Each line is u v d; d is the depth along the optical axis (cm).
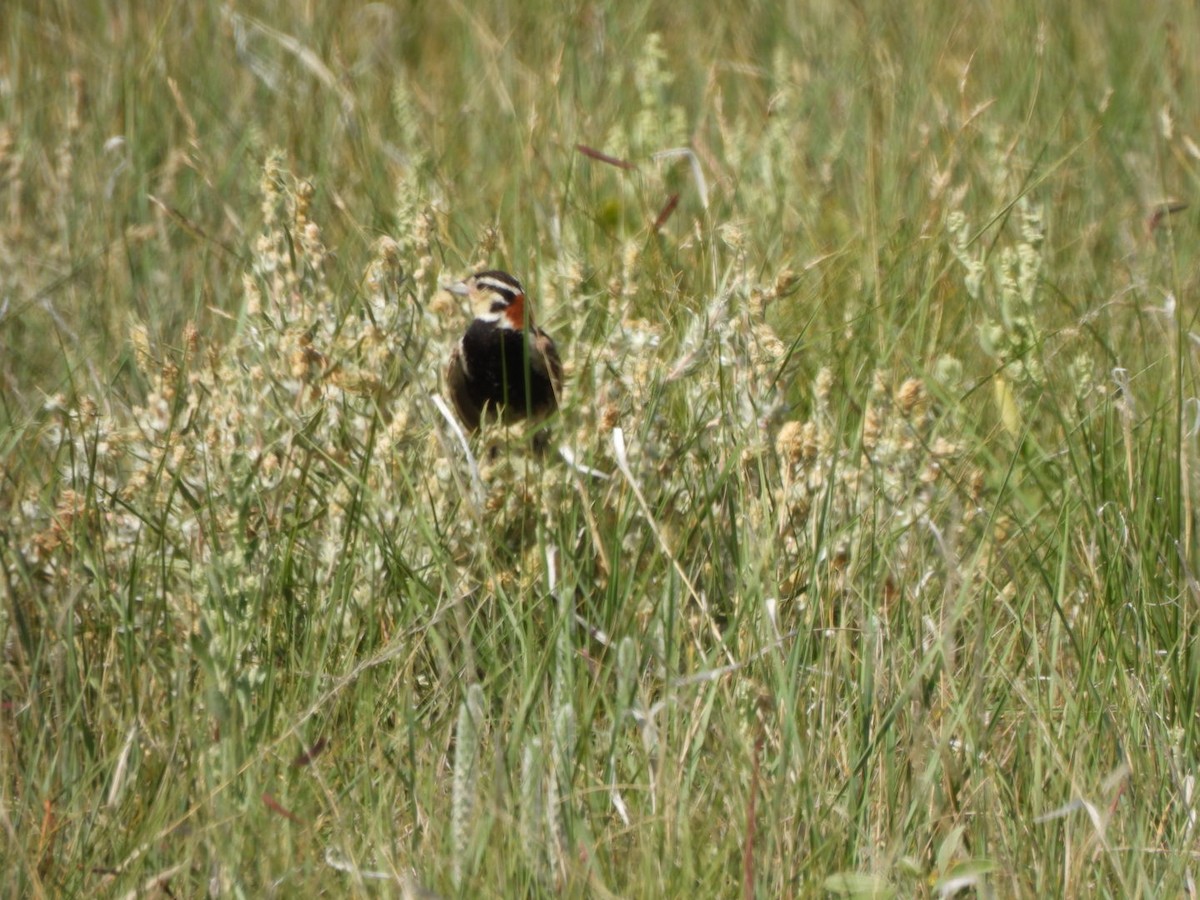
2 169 1353
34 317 1208
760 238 1298
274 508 877
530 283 1148
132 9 1758
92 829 703
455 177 1421
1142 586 870
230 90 1593
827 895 688
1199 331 1192
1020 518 977
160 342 1088
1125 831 731
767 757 759
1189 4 1852
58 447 941
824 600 848
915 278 1202
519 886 667
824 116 1611
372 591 826
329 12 1775
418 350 978
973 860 678
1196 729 809
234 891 662
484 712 762
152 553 856
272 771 725
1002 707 795
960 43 1780
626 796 740
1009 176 1379
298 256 970
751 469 923
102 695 771
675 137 1477
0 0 1781
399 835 720
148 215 1373
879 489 918
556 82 1477
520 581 851
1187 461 946
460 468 902
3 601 818
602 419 905
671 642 793
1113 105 1628
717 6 1917
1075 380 1042
